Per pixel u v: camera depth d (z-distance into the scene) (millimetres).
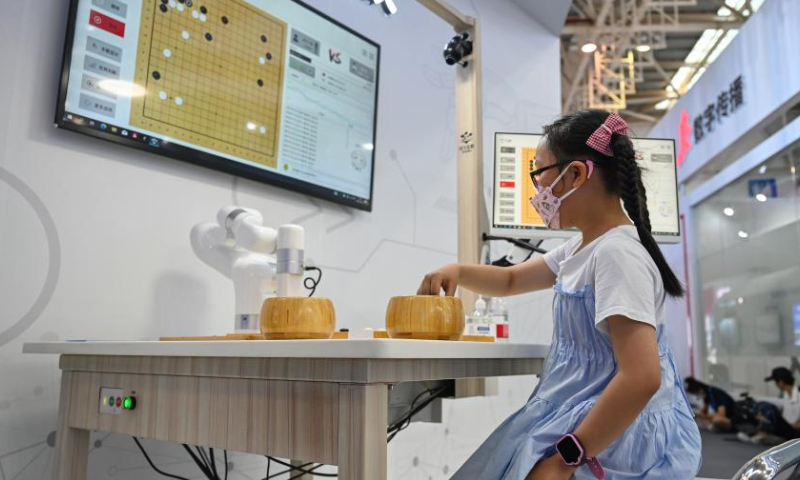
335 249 2172
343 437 756
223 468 1751
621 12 5625
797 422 4840
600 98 6996
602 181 1066
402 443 2270
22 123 1482
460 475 984
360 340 728
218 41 1865
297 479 1865
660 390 956
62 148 1545
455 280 1280
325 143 2141
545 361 1082
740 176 5418
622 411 824
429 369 877
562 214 1104
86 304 1540
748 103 5098
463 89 1771
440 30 2773
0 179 1434
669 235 2008
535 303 2992
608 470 866
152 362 1027
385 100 2457
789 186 4848
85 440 1205
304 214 2086
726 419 5504
